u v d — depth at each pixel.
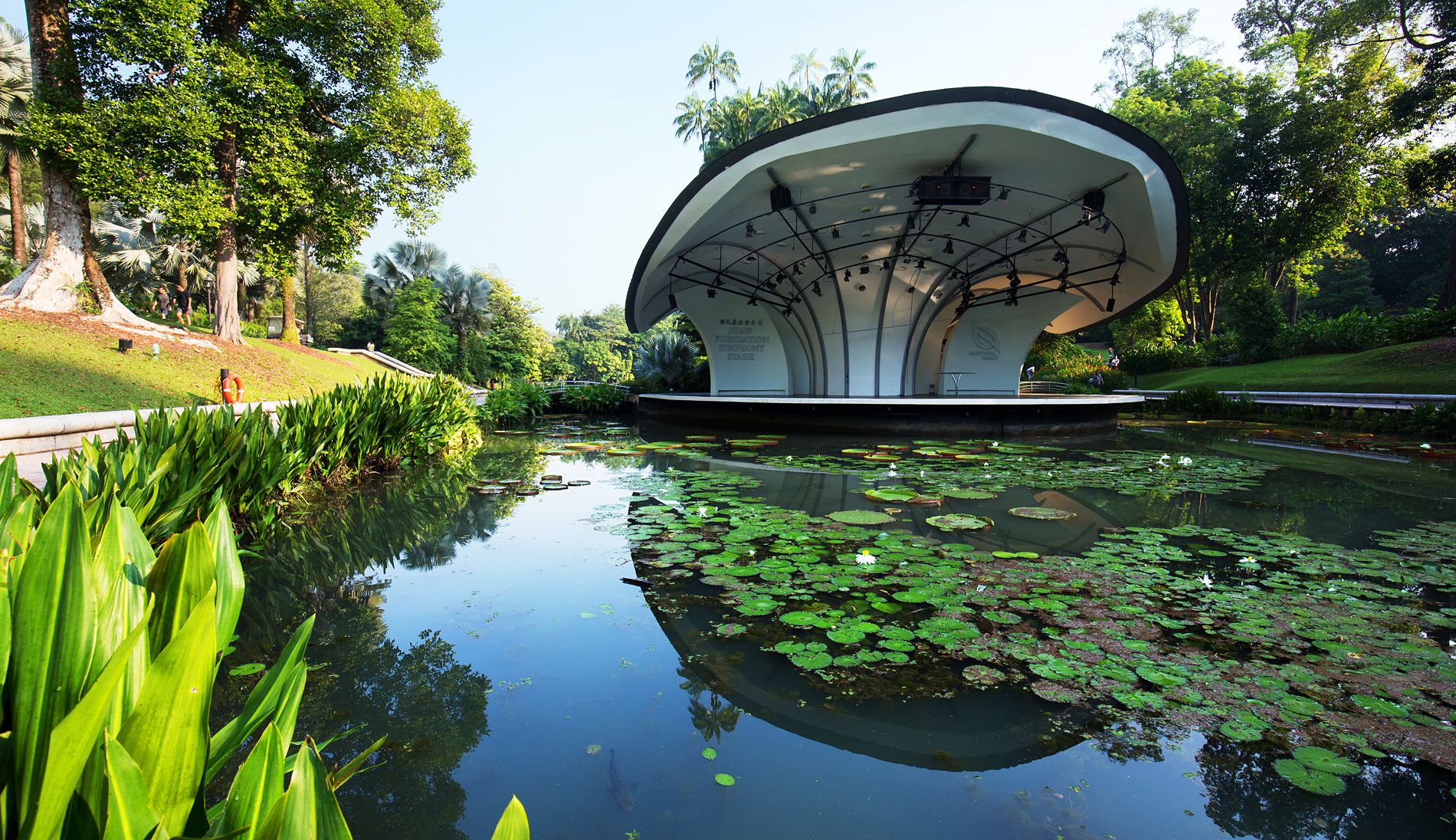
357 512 5.94
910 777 2.04
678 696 2.55
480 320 32.25
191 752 0.87
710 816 1.83
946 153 10.66
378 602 3.63
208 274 28.69
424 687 2.63
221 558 1.38
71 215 10.95
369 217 14.33
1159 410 19.33
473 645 3.04
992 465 8.71
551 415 21.03
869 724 2.35
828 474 7.98
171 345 11.20
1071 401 12.68
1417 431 12.00
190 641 0.84
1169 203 11.24
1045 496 6.55
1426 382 14.65
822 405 13.40
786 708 2.47
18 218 20.86
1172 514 5.70
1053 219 13.45
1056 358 28.83
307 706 2.47
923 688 2.61
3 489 2.15
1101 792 1.97
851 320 17.84
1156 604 3.50
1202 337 30.62
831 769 2.08
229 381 8.41
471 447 11.42
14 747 0.88
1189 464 8.57
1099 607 3.46
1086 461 9.12
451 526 5.41
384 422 8.12
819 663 2.79
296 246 13.95
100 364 9.14
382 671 2.78
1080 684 2.62
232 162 13.02
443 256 32.91
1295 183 23.28
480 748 2.18
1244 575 4.02
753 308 18.69
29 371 7.95
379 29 12.70
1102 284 16.33
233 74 10.98
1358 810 1.87
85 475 3.09
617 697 2.54
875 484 7.29
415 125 13.77
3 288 10.90
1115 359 28.61
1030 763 2.12
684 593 3.72
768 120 28.06
